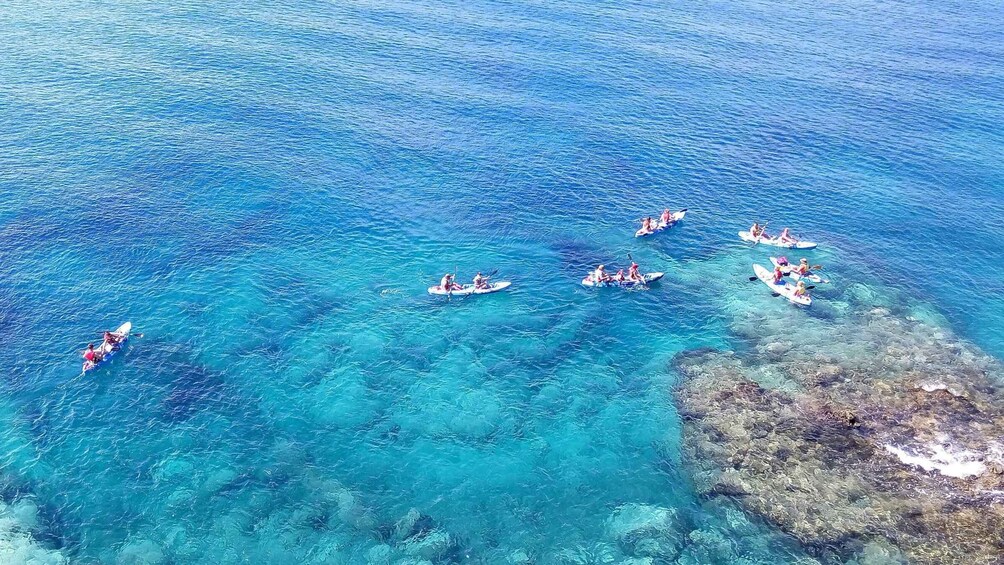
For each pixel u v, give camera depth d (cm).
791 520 3712
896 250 6031
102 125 7000
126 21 9212
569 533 3681
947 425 4222
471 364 4709
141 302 5028
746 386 4559
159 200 6069
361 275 5481
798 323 5175
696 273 5722
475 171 6856
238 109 7500
